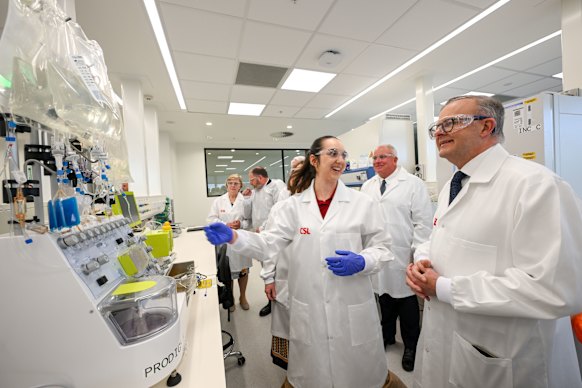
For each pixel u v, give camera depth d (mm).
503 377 765
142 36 2244
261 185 2906
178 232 3217
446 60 2957
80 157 858
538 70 3318
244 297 2613
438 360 927
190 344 826
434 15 2160
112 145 1188
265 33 2293
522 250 725
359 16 2127
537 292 671
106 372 563
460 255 866
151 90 3365
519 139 1509
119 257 786
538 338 752
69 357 547
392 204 1943
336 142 1199
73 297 550
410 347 1732
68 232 621
